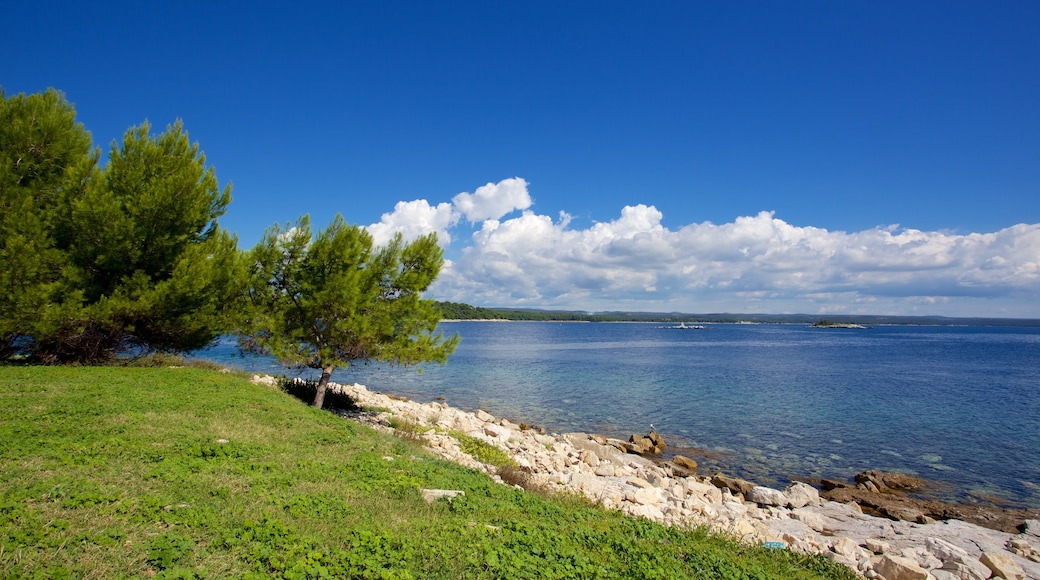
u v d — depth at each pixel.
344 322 21.08
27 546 5.93
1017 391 45.03
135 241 21.34
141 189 22.03
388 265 22.89
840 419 33.81
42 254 19.64
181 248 23.05
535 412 36.41
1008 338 163.38
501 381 51.25
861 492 20.27
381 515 8.37
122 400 14.76
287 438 13.23
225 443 11.62
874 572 11.41
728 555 9.77
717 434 30.14
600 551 8.16
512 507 10.19
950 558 12.52
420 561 6.77
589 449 25.59
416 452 14.98
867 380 52.41
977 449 26.75
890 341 141.75
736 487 20.25
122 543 6.30
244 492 8.59
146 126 23.08
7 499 7.04
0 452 9.12
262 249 21.69
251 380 25.84
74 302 19.61
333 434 14.69
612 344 116.94
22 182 21.48
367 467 11.28
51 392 15.12
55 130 21.77
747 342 131.88
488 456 19.12
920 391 45.03
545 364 68.00
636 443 26.81
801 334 196.38
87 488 7.80
